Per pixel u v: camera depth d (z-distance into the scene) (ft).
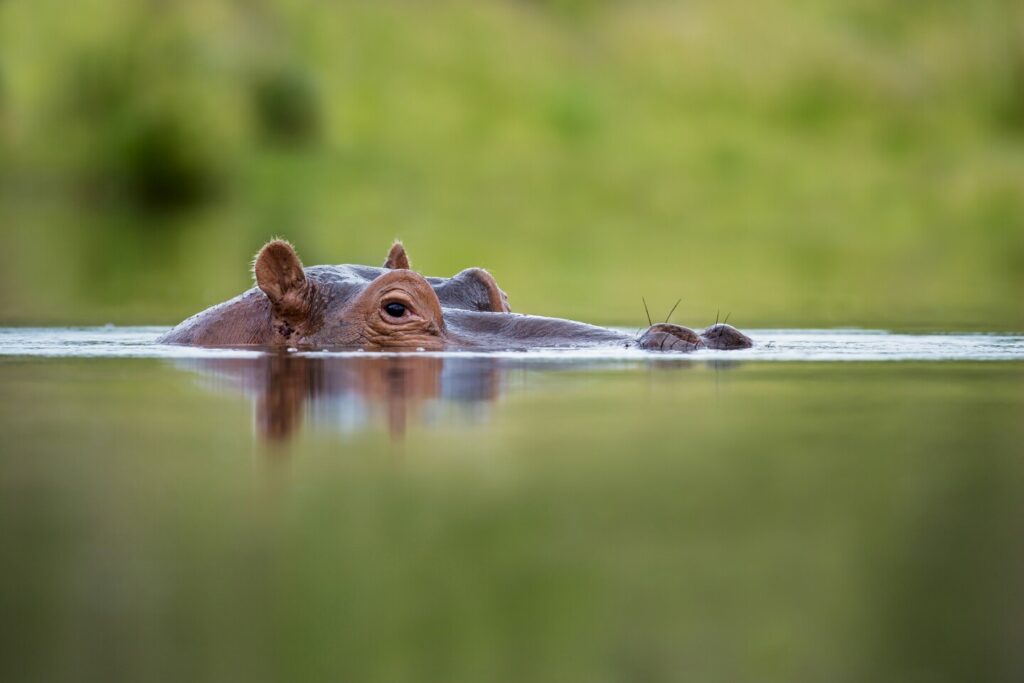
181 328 66.28
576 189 236.43
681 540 31.19
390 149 253.24
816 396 49.78
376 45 276.21
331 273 62.44
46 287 122.72
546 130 266.36
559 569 29.09
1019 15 295.89
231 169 240.94
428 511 32.58
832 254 176.35
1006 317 97.35
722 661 25.20
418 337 59.16
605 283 135.95
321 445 39.45
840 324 90.53
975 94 284.41
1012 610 27.48
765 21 297.12
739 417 44.98
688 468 37.50
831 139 269.44
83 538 30.91
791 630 26.50
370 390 48.29
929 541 31.32
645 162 254.47
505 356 57.00
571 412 45.03
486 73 276.00
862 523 32.53
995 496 34.91
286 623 26.37
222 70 253.85
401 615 26.73
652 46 290.35
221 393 48.24
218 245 174.70
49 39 253.44
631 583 28.37
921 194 236.84
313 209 218.79
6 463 37.50
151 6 258.16
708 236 197.67
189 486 34.78
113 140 241.55
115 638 25.58
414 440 40.11
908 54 291.38
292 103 254.68
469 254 165.99
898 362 61.11
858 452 39.68
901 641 26.00
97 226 203.31
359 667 24.64
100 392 49.49
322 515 32.40
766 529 32.07
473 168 248.32
